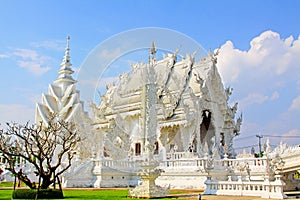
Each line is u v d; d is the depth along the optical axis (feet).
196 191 79.61
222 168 89.10
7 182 134.51
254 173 83.92
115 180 95.35
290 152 93.35
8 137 89.10
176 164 93.66
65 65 182.39
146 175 61.11
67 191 80.64
